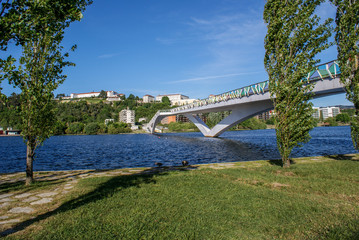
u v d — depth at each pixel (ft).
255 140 175.73
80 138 292.40
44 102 32.63
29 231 15.25
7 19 12.52
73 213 18.19
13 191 27.37
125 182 29.58
